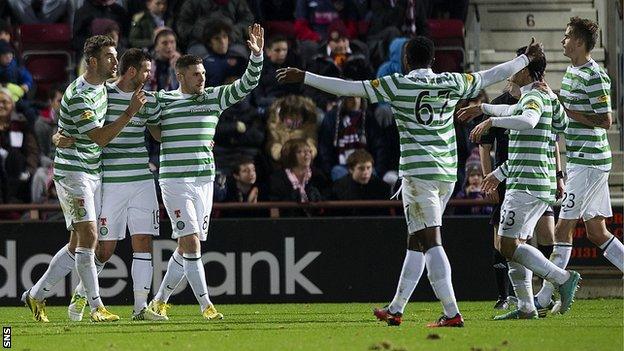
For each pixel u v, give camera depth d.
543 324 26.62
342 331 25.48
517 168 27.30
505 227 27.52
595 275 36.78
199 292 29.48
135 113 28.14
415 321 28.36
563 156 43.53
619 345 22.09
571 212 30.58
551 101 27.28
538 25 48.72
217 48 40.97
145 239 29.86
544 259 27.47
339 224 36.53
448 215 37.66
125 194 29.48
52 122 41.25
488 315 30.44
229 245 36.28
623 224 36.25
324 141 40.19
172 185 28.89
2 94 40.31
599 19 48.47
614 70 47.19
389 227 36.56
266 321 29.17
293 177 37.53
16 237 36.12
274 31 45.06
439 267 25.12
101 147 28.78
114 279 36.25
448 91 24.77
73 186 28.77
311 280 36.44
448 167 24.86
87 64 28.27
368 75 42.84
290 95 40.41
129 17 44.53
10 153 39.94
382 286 36.56
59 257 30.02
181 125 28.91
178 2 44.38
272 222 36.38
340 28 43.69
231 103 29.19
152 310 29.89
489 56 48.00
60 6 46.19
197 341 23.59
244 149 39.66
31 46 45.59
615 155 43.41
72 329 26.97
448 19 46.69
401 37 43.81
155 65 41.22
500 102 31.42
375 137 40.25
